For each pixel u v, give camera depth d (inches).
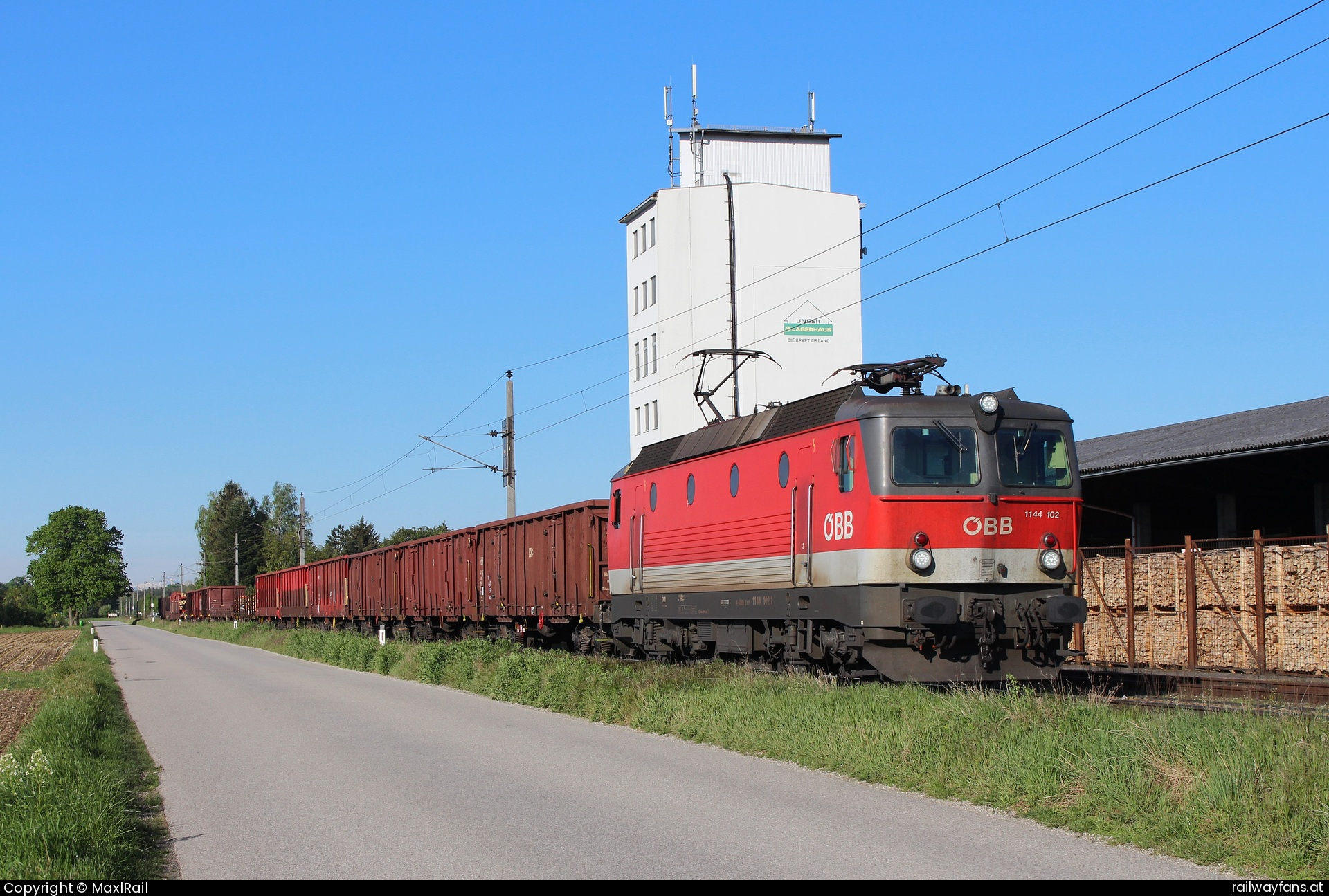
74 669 1314.0
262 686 984.9
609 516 1029.8
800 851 316.8
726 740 522.0
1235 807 306.5
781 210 2199.8
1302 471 893.2
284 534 5669.3
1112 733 373.7
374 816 388.8
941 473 621.3
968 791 377.4
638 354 2297.0
